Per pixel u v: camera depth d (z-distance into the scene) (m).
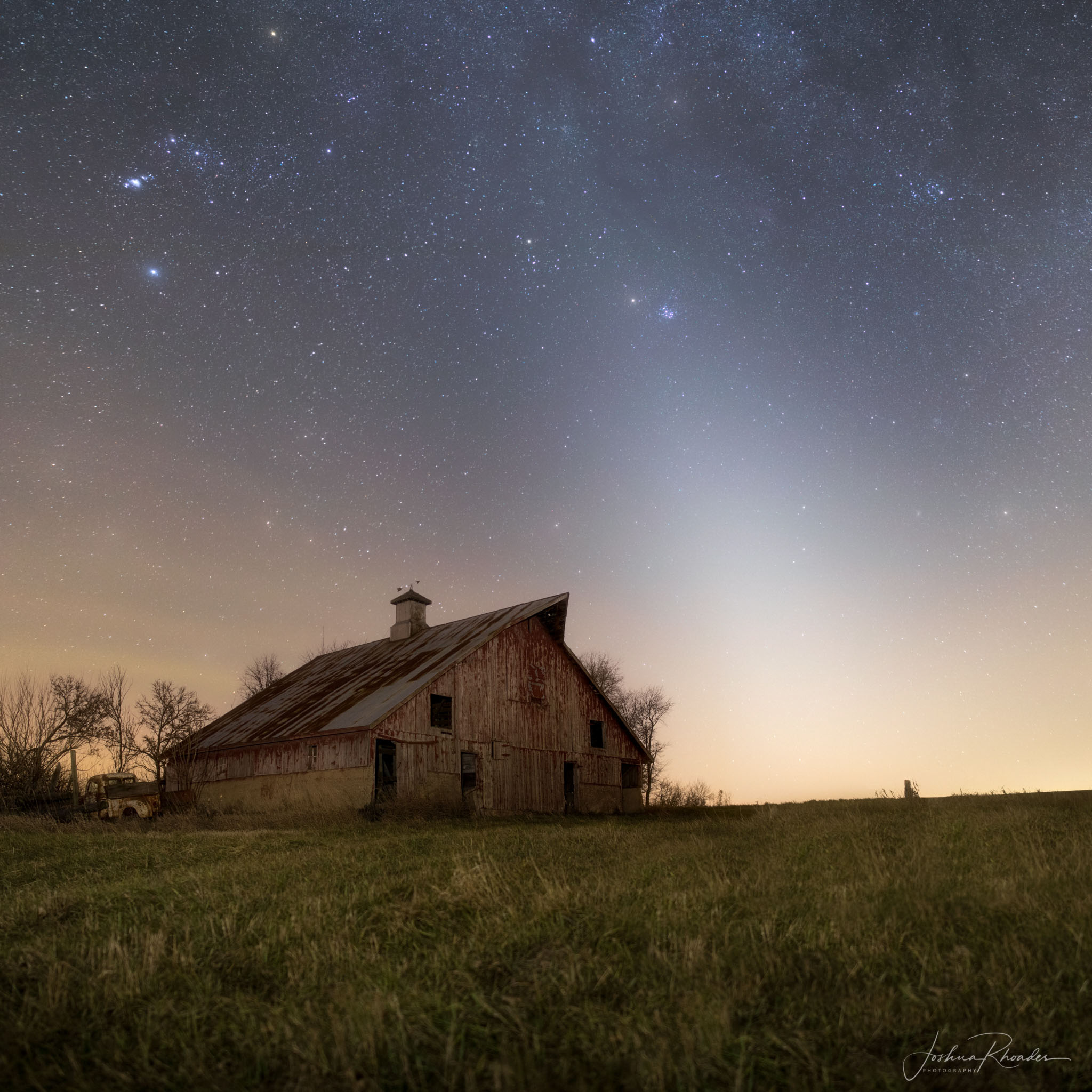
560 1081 3.12
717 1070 3.12
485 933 5.42
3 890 9.26
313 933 5.74
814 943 4.72
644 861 8.98
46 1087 3.42
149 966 4.89
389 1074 3.30
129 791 30.92
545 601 30.75
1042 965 4.16
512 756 28.91
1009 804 15.58
